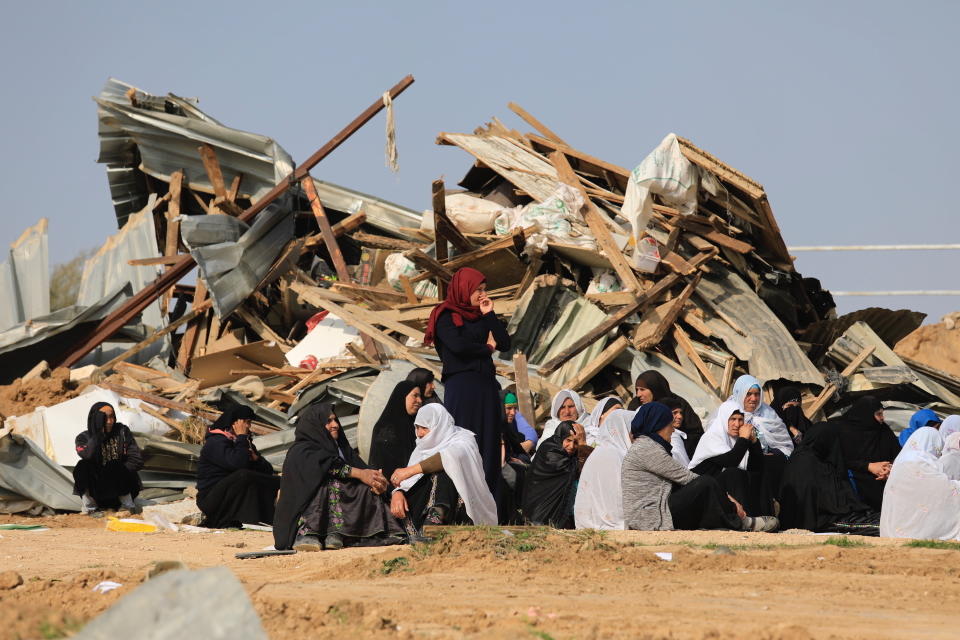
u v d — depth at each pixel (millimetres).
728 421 40688
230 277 65750
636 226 61312
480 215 65875
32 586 24547
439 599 22578
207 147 73688
